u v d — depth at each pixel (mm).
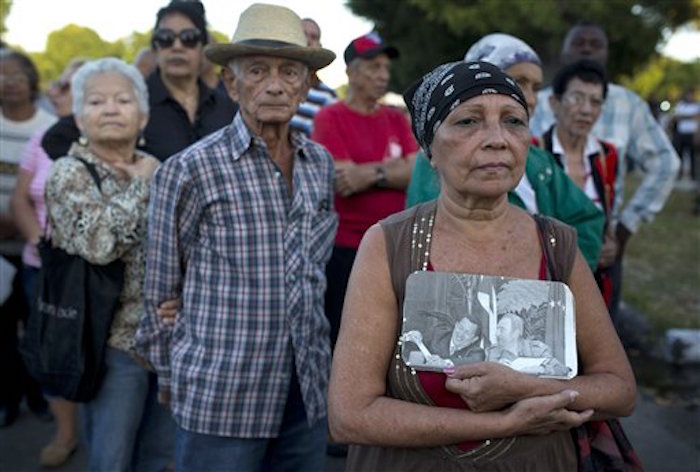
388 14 12172
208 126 3746
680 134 16031
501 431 1557
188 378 2371
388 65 3982
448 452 1647
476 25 9977
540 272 1685
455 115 1614
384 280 1684
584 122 3188
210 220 2398
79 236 2660
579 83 3170
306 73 2539
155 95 3672
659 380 5266
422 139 1735
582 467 1722
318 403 2510
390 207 3844
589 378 1665
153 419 2965
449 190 1690
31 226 3822
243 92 2449
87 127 2785
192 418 2369
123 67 2859
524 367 1615
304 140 2637
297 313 2428
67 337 2678
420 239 1695
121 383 2773
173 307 2500
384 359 1666
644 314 6379
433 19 10844
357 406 1621
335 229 2684
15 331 4270
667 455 4094
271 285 2395
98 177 2738
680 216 11844
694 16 10297
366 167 3797
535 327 1638
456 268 1669
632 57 10734
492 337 1629
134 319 2770
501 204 1690
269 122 2441
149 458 3010
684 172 16719
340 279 3875
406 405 1614
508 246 1691
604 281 2686
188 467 2402
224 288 2377
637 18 9930
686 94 17219
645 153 4246
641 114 4238
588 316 1718
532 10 9398
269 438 2469
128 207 2686
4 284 3846
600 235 2623
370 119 3984
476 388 1564
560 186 2590
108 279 2699
